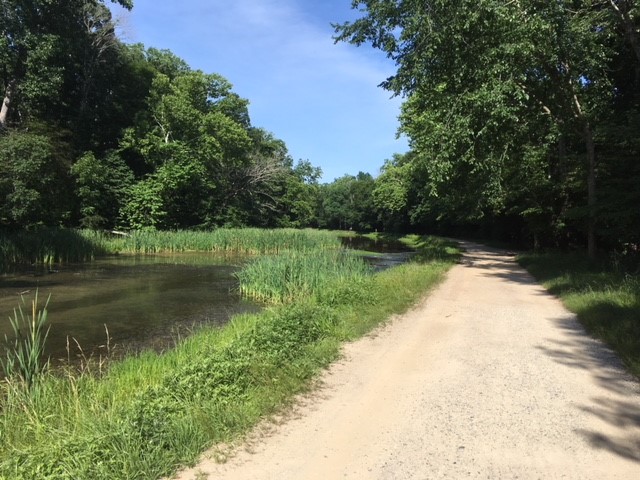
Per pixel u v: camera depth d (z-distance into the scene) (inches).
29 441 180.4
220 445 175.3
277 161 2468.0
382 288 492.7
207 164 1980.8
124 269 983.0
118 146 1819.6
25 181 1084.5
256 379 231.1
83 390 236.1
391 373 258.1
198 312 548.1
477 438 180.5
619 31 743.7
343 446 175.0
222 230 1608.0
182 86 1860.2
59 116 1577.3
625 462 162.6
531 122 842.8
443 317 400.5
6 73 1332.4
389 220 3221.0
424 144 781.3
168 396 201.2
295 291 593.6
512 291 546.3
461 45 744.3
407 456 167.2
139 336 438.6
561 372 257.0
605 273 556.7
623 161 665.6
